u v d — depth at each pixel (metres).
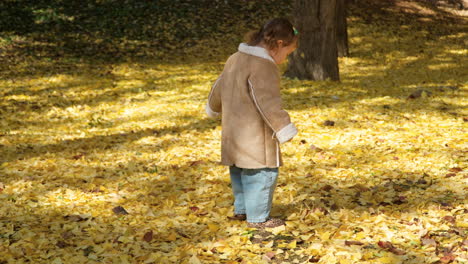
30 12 15.87
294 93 9.70
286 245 3.65
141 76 11.73
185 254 3.51
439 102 8.68
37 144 6.71
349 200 4.52
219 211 4.29
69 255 3.53
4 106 8.93
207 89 10.28
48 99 9.53
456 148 5.99
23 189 4.93
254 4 18.42
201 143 6.62
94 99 9.57
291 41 3.61
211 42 15.56
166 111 8.52
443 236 3.69
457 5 21.42
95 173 5.45
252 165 3.63
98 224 4.10
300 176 5.20
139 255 3.53
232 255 3.54
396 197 4.54
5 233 3.92
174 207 4.48
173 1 17.88
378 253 3.45
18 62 12.52
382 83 10.85
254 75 3.50
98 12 16.56
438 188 4.68
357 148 6.16
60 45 14.16
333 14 10.79
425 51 15.39
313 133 6.93
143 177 5.31
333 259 3.39
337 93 9.66
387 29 17.89
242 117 3.59
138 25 16.14
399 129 7.03
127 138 6.95
